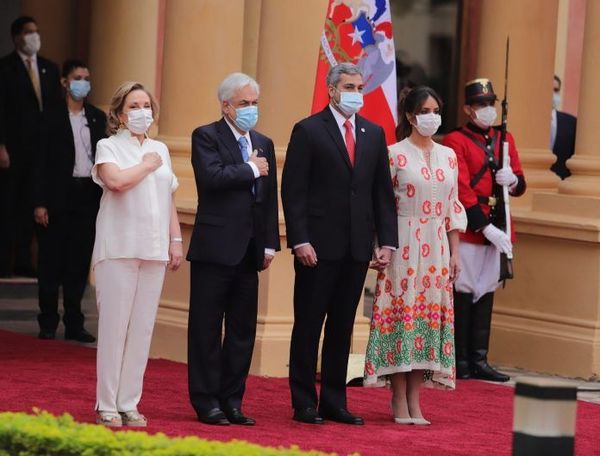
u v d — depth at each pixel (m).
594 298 43.06
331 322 32.94
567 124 52.84
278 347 39.81
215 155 31.78
